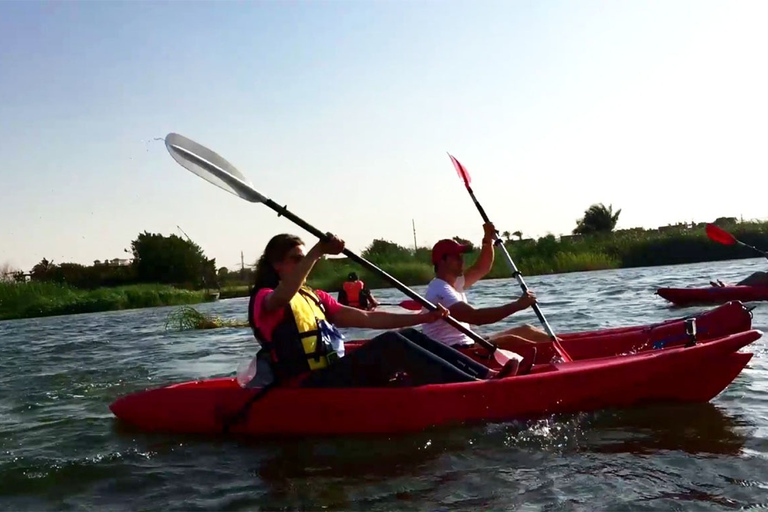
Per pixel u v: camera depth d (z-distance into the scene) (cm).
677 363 465
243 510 332
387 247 2953
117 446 445
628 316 1022
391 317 490
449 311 526
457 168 656
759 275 1107
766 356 615
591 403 463
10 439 476
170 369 766
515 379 455
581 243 3200
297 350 448
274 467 391
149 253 3400
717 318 589
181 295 2662
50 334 1417
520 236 3303
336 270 2794
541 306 1293
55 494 370
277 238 448
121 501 354
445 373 455
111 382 696
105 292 2720
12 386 700
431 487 346
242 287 3284
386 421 438
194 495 356
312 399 442
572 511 307
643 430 419
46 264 3409
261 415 448
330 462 394
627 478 341
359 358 447
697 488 324
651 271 2467
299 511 326
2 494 373
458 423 443
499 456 386
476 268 648
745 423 420
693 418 438
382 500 333
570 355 591
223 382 505
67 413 552
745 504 304
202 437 454
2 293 2562
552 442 405
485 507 317
